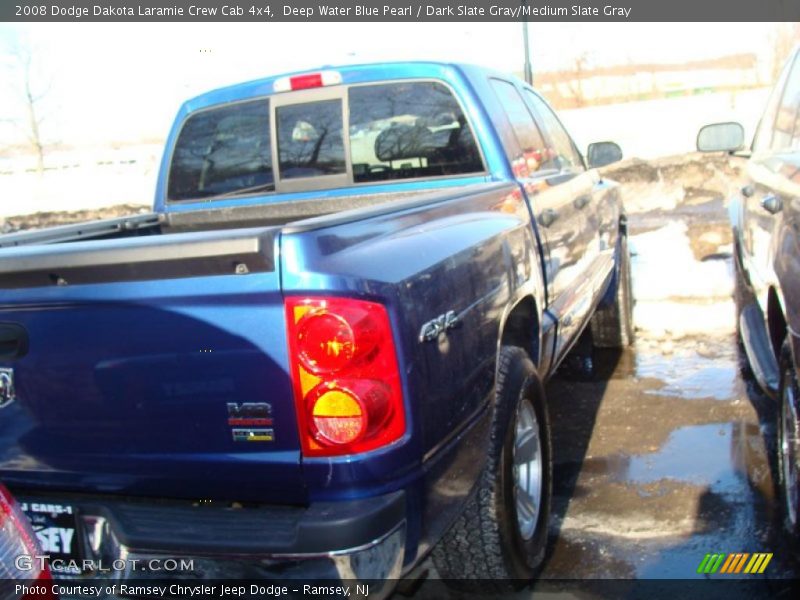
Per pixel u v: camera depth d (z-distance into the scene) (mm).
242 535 2436
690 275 8414
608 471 4473
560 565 3609
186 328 2455
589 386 5875
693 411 5195
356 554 2369
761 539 3674
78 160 28828
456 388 2811
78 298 2537
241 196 4742
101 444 2641
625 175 15797
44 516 2734
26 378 2676
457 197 3316
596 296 5539
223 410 2471
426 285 2678
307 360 2355
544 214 4227
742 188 5137
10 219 20984
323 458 2402
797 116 4305
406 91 4293
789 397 3445
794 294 3199
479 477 3014
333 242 2449
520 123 4641
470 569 3248
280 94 4551
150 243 2396
